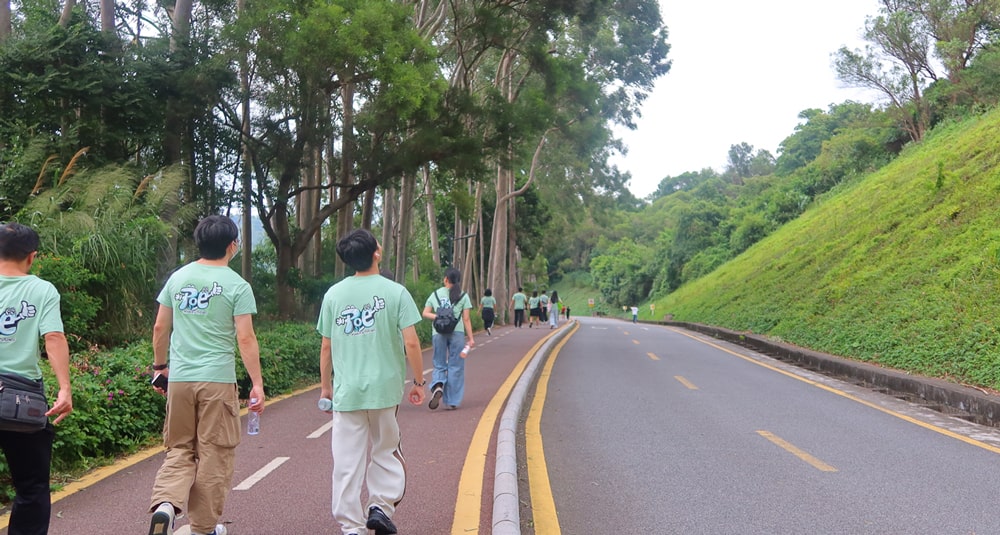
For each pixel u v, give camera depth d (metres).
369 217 20.77
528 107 19.55
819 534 5.12
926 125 38.28
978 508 5.71
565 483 6.46
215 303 4.39
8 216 11.82
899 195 27.53
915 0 36.66
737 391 12.26
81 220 10.46
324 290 19.39
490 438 7.88
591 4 21.30
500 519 4.97
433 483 6.12
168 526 4.00
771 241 44.75
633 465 7.11
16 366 3.88
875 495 6.07
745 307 29.95
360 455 4.57
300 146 17.33
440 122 18.30
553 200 47.44
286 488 5.95
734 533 5.14
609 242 105.06
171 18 18.27
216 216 4.63
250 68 16.38
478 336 26.61
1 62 13.41
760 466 7.07
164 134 15.59
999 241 16.38
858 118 48.56
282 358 11.51
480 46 21.47
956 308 14.90
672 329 36.62
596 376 14.12
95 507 5.38
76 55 13.92
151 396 7.70
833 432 8.81
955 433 8.86
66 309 9.60
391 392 4.59
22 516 4.01
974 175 22.56
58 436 6.17
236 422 4.46
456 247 39.09
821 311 21.50
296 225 24.16
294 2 15.60
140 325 11.05
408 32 15.75
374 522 4.62
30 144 12.20
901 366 13.91
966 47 35.22
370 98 18.08
